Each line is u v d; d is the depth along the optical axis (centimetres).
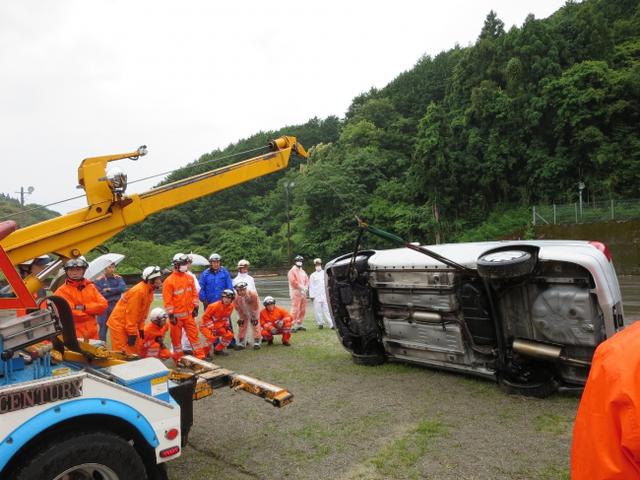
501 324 503
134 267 3991
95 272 634
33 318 278
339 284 646
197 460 392
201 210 6103
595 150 3003
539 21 3678
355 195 4112
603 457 140
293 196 5684
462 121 3722
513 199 3491
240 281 933
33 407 237
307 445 412
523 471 342
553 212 2769
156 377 303
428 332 578
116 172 335
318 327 1055
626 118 3084
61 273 493
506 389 508
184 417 339
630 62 3297
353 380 602
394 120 5372
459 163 3525
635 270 2302
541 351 471
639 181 2864
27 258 314
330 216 4178
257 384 391
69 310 321
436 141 3544
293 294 1029
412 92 5559
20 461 239
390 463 367
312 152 6178
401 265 584
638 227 2328
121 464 254
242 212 6259
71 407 249
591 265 433
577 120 3033
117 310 627
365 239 3862
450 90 4397
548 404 470
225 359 767
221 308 782
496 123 3488
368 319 646
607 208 2566
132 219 361
